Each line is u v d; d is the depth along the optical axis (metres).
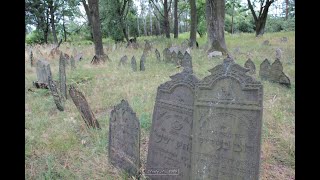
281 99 6.96
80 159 4.51
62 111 6.64
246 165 3.42
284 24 42.12
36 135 5.17
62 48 21.98
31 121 5.86
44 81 8.59
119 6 31.91
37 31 40.56
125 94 7.53
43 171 4.10
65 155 4.59
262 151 4.57
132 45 20.97
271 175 4.08
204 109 3.69
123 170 4.30
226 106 3.52
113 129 4.45
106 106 6.91
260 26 30.53
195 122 3.76
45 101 7.29
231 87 3.49
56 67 12.09
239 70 3.44
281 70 8.15
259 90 3.31
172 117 4.02
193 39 21.05
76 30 43.50
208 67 10.37
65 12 38.75
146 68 11.05
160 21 47.34
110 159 4.52
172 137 4.02
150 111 6.20
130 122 4.17
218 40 15.40
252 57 12.88
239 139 3.45
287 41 19.61
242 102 3.42
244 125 3.41
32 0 34.16
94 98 7.32
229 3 37.69
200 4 35.56
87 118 5.54
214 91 3.61
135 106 6.43
